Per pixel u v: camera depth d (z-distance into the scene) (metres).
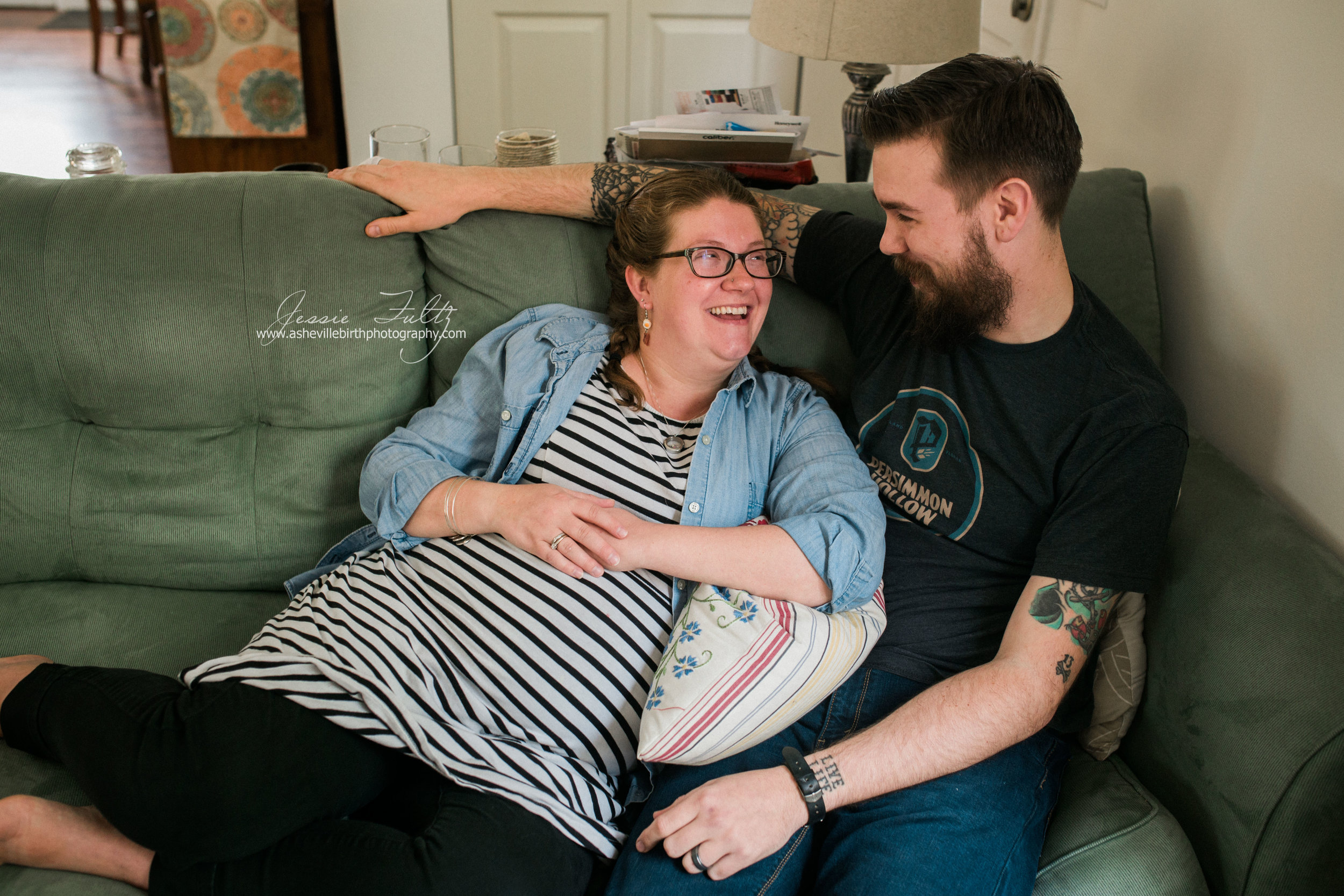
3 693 1.22
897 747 1.10
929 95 1.15
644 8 3.35
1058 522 1.17
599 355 1.42
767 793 1.08
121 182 1.48
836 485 1.28
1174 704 1.18
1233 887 1.07
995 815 1.12
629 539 1.21
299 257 1.47
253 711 1.11
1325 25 1.29
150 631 1.43
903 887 1.04
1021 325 1.23
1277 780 1.02
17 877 1.06
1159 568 1.21
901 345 1.39
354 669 1.17
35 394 1.46
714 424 1.35
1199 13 1.59
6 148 4.45
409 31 3.26
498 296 1.54
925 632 1.29
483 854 1.04
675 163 1.88
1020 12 2.38
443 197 1.51
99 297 1.43
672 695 1.13
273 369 1.48
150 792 1.05
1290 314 1.36
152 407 1.47
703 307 1.31
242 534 1.51
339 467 1.52
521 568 1.25
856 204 1.63
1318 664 1.03
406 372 1.56
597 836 1.13
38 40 5.95
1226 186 1.52
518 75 3.41
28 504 1.46
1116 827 1.14
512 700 1.19
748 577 1.21
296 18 3.14
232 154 3.32
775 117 1.93
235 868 1.06
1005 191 1.14
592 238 1.57
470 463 1.43
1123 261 1.56
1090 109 2.01
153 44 5.14
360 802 1.14
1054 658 1.12
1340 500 1.25
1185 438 1.17
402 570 1.30
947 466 1.29
